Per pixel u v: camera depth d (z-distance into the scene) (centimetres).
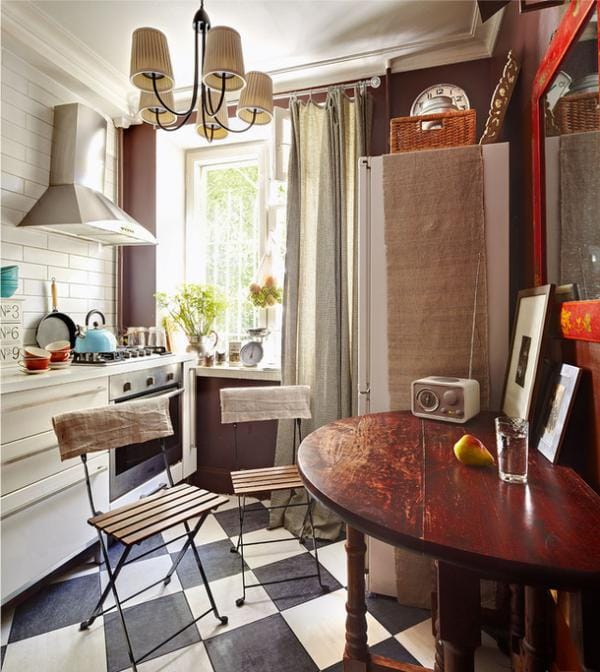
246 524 250
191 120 289
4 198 227
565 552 69
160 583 193
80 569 205
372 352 183
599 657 86
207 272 331
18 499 169
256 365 290
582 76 113
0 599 163
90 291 281
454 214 173
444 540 73
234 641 158
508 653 151
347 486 95
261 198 310
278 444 252
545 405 125
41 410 180
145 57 150
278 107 264
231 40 148
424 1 206
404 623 166
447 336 175
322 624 167
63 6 206
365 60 251
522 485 95
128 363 229
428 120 186
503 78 176
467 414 149
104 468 212
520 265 188
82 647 155
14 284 217
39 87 245
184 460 284
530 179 170
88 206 237
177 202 322
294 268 255
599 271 104
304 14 214
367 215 183
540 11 154
